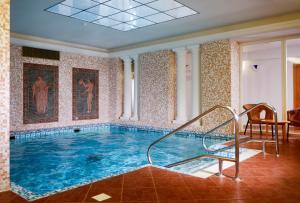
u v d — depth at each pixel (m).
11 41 7.87
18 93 8.16
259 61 9.50
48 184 3.87
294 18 6.07
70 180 4.07
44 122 8.80
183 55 8.45
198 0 5.40
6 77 2.85
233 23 7.00
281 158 4.34
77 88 9.73
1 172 2.85
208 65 7.71
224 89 7.36
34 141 7.57
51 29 7.65
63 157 5.63
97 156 5.73
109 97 10.77
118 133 9.14
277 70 9.14
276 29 6.36
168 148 6.46
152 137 8.24
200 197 2.65
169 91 8.72
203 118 7.83
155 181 3.17
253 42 7.48
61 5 5.71
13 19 6.67
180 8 5.89
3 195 2.74
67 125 9.44
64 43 9.22
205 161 4.91
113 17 6.55
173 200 2.58
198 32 7.84
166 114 8.78
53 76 9.03
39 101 8.66
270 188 2.91
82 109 9.90
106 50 10.62
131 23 7.05
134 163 5.13
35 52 8.52
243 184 3.05
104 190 2.85
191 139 7.68
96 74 10.36
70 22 6.97
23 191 2.91
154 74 9.14
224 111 7.37
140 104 9.59
